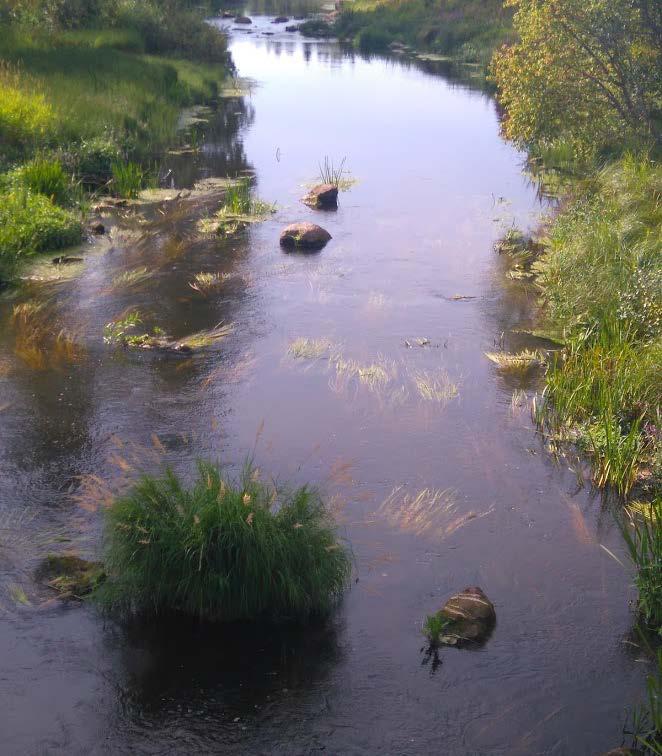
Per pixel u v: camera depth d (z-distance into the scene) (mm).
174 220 13250
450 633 4871
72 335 8969
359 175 16375
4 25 22719
